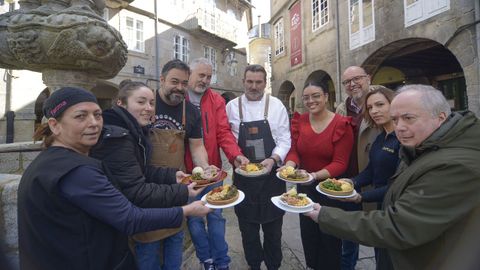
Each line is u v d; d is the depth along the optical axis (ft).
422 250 4.00
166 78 7.09
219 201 5.86
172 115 7.50
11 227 6.16
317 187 7.10
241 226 8.62
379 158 6.78
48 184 3.64
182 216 4.70
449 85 29.84
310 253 8.55
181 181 6.27
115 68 10.85
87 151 4.61
